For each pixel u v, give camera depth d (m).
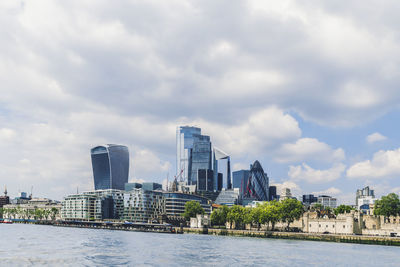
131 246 176.88
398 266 129.88
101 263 122.94
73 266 116.06
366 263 135.00
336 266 128.50
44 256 133.62
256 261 135.38
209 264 127.19
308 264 131.12
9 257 129.50
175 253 152.62
